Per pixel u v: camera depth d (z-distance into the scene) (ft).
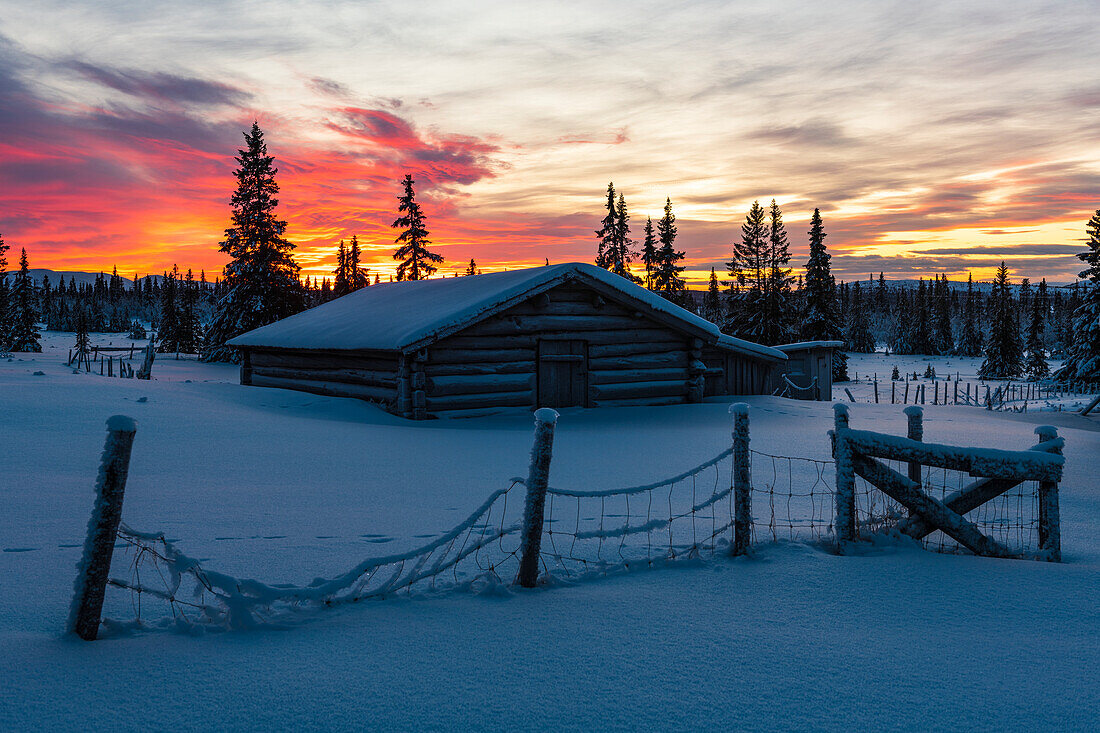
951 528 19.54
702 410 61.98
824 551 19.56
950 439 47.19
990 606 15.10
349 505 24.48
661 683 11.18
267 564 17.42
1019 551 20.04
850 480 19.70
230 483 27.84
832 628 13.73
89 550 12.59
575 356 64.18
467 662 11.83
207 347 170.40
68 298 627.87
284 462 33.06
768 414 60.29
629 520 23.00
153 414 43.32
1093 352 142.31
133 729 9.51
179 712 9.99
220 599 13.21
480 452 38.01
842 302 570.05
